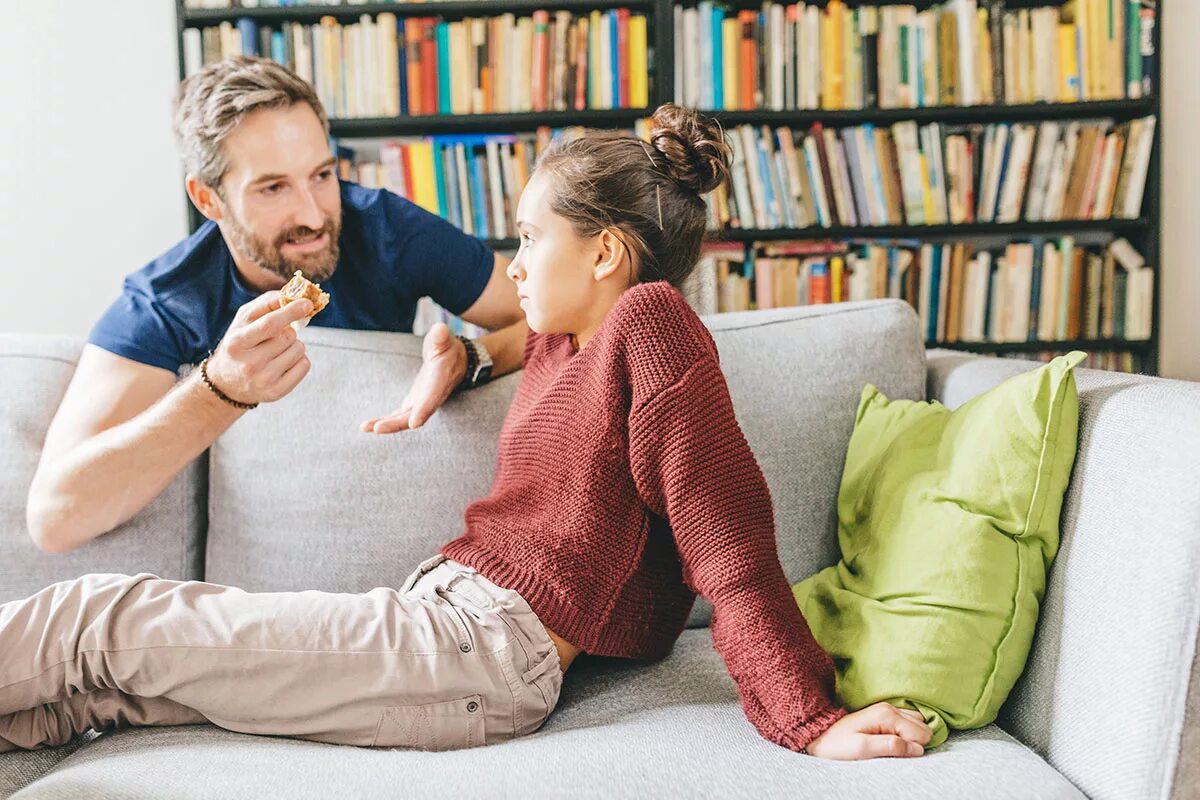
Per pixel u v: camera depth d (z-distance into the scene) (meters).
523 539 0.98
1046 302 2.69
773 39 2.57
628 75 2.58
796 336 1.31
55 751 0.93
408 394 1.25
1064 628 0.86
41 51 2.77
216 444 1.25
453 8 2.56
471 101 2.59
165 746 0.85
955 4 2.57
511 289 1.59
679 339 0.94
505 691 0.91
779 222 2.65
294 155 1.33
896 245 2.69
